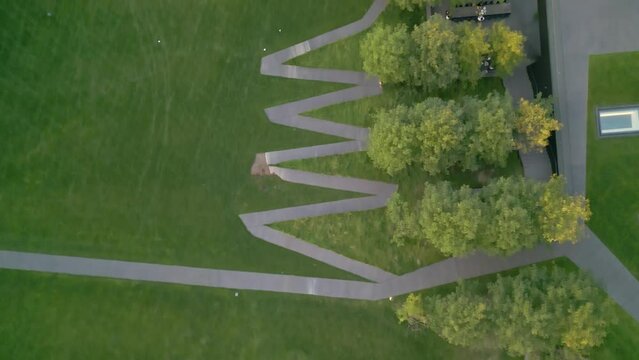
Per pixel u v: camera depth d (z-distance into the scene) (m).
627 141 55.31
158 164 58.53
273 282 57.34
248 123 58.59
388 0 58.75
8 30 59.50
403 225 53.84
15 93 59.41
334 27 59.12
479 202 51.56
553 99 55.12
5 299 57.94
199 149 58.53
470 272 56.44
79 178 58.59
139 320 57.47
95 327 57.50
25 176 58.69
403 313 53.59
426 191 53.16
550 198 51.16
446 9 57.81
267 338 56.97
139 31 59.56
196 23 59.53
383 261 57.00
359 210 57.38
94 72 59.38
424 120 52.31
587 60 55.25
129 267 57.88
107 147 58.78
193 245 57.84
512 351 53.03
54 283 57.97
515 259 56.19
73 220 58.28
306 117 58.44
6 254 58.16
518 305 50.72
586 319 49.94
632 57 55.22
